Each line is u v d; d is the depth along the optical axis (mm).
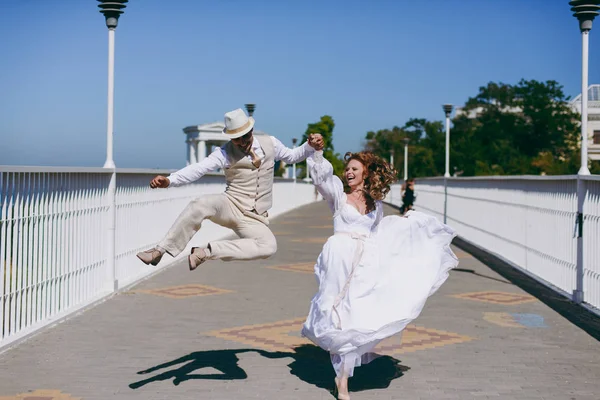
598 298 9617
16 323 7738
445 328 8570
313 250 17859
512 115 79188
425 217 6355
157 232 13711
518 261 14273
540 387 6203
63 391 6016
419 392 6051
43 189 8305
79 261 9570
